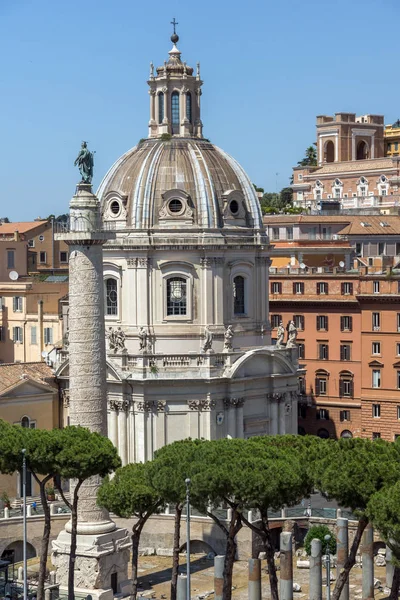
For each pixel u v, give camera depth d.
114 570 136.50
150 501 119.25
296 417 177.50
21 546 150.75
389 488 104.75
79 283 132.50
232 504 114.94
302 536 153.88
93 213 133.00
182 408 167.25
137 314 170.50
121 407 168.25
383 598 133.75
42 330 196.88
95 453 123.00
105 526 136.12
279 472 112.38
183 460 117.75
